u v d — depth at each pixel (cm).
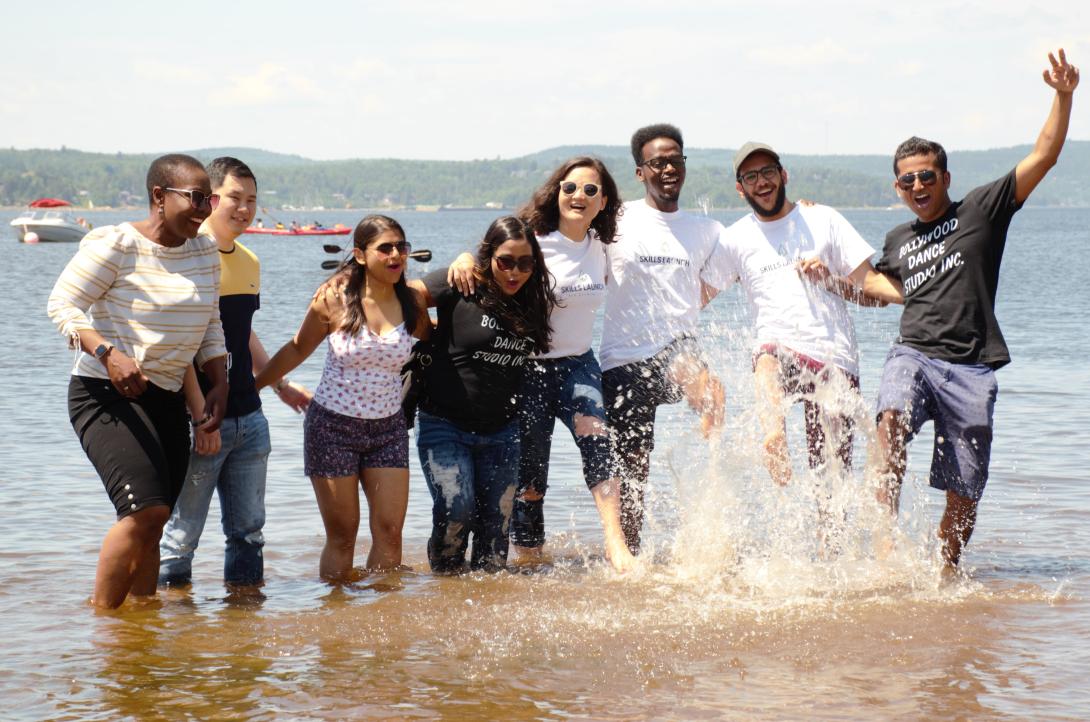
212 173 586
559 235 648
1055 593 568
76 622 523
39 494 814
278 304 2789
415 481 901
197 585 603
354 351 602
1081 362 1596
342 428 607
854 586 589
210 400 563
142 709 409
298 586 602
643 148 676
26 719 399
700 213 704
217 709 409
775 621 523
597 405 655
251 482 607
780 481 676
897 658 465
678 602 562
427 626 519
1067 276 3838
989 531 711
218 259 560
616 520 645
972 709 404
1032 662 456
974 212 619
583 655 474
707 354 722
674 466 725
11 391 1337
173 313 537
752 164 671
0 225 13012
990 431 616
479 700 418
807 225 678
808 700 416
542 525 685
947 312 622
